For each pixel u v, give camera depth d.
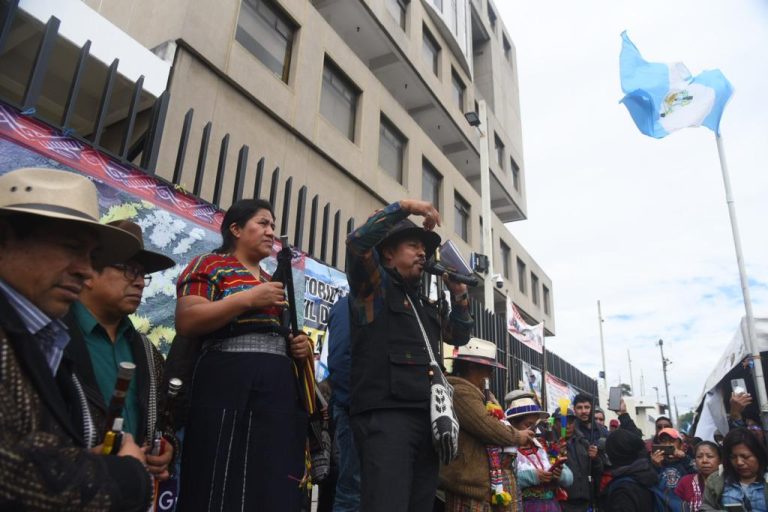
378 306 2.72
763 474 4.31
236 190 4.89
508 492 3.63
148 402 2.17
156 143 4.52
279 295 2.42
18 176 1.54
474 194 19.06
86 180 1.66
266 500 2.21
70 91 3.88
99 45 6.03
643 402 31.45
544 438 5.42
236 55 9.23
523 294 24.33
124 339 2.28
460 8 21.41
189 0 8.34
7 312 1.34
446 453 2.42
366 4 14.70
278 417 2.35
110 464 1.35
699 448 5.03
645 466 4.82
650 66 8.62
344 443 3.56
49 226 1.51
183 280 2.55
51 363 1.53
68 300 1.53
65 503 1.16
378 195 13.09
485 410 3.51
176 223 4.26
